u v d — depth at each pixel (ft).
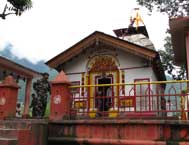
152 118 27.73
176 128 23.31
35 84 43.70
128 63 48.49
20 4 50.83
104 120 25.40
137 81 46.91
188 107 25.95
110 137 25.02
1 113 29.25
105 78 49.52
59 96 27.91
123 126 24.89
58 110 27.55
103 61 50.39
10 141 22.25
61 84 28.17
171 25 32.32
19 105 52.85
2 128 25.98
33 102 42.75
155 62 48.03
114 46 47.91
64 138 26.13
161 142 23.24
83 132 25.98
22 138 23.57
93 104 43.11
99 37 48.55
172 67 74.64
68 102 28.25
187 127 23.02
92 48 51.19
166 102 33.53
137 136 24.22
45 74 44.04
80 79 51.08
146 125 24.20
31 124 25.00
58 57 50.90
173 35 34.91
